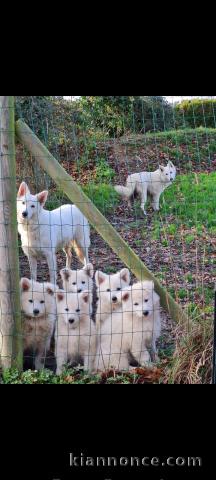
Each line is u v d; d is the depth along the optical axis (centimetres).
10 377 457
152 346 486
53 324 490
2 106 454
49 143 834
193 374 447
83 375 469
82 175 902
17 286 465
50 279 603
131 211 849
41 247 593
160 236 724
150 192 863
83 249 646
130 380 458
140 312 474
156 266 641
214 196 863
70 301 478
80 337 479
